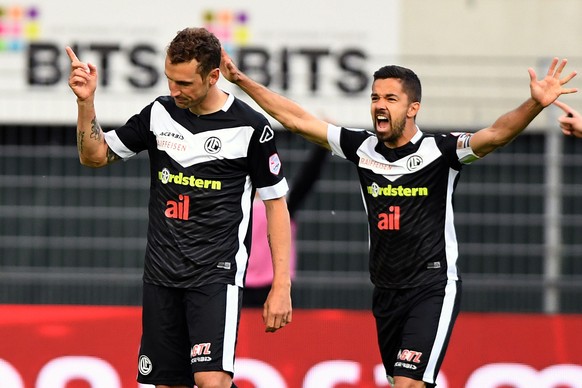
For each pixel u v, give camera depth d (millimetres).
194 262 18984
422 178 20391
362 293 29297
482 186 30016
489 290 29469
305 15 32812
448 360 26172
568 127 20031
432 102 32406
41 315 25922
